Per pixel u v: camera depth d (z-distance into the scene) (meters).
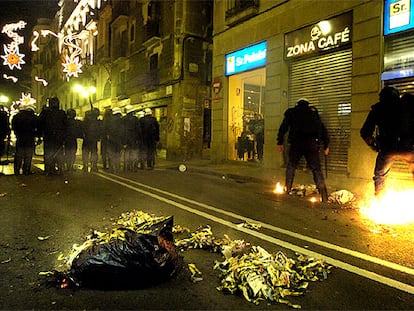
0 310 2.53
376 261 3.60
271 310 2.60
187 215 5.56
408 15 8.05
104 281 2.86
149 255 2.91
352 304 2.70
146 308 2.60
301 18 10.84
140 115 13.30
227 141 14.68
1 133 11.09
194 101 18.94
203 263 3.50
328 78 10.17
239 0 13.61
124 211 5.71
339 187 8.83
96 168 12.12
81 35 34.06
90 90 32.78
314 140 6.93
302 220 5.31
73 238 4.22
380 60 8.62
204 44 19.30
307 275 3.20
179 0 18.77
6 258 3.55
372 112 6.02
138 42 23.38
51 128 10.49
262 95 15.91
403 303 2.72
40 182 8.93
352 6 9.24
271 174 10.89
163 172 12.22
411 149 5.71
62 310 2.55
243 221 5.22
